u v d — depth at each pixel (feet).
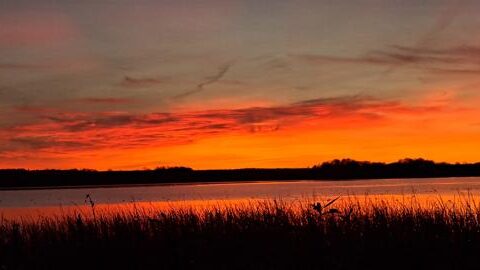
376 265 37.58
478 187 184.55
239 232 41.83
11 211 104.06
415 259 37.76
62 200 209.26
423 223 41.29
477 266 36.83
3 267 39.65
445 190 154.71
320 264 38.01
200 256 39.81
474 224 41.16
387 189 194.70
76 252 41.11
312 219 42.47
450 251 38.24
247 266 38.37
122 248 41.14
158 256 40.34
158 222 44.57
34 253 41.55
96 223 46.37
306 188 276.41
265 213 45.06
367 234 40.63
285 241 40.29
